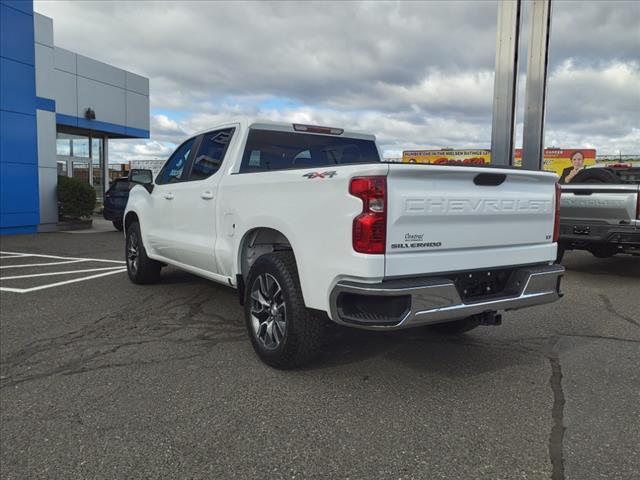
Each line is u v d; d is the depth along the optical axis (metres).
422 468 2.70
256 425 3.14
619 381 3.83
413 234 3.26
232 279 4.65
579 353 4.44
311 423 3.17
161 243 6.15
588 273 8.52
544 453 2.84
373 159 5.88
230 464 2.74
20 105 14.12
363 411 3.33
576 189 7.82
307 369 4.03
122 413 3.31
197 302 6.14
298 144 5.24
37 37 14.87
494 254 3.71
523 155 10.34
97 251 11.03
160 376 3.89
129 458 2.79
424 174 3.28
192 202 5.31
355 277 3.20
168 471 2.67
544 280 3.92
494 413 3.31
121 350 4.47
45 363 4.17
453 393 3.60
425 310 3.23
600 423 3.18
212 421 3.20
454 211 3.43
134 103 22.78
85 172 22.53
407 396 3.55
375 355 4.34
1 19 13.41
